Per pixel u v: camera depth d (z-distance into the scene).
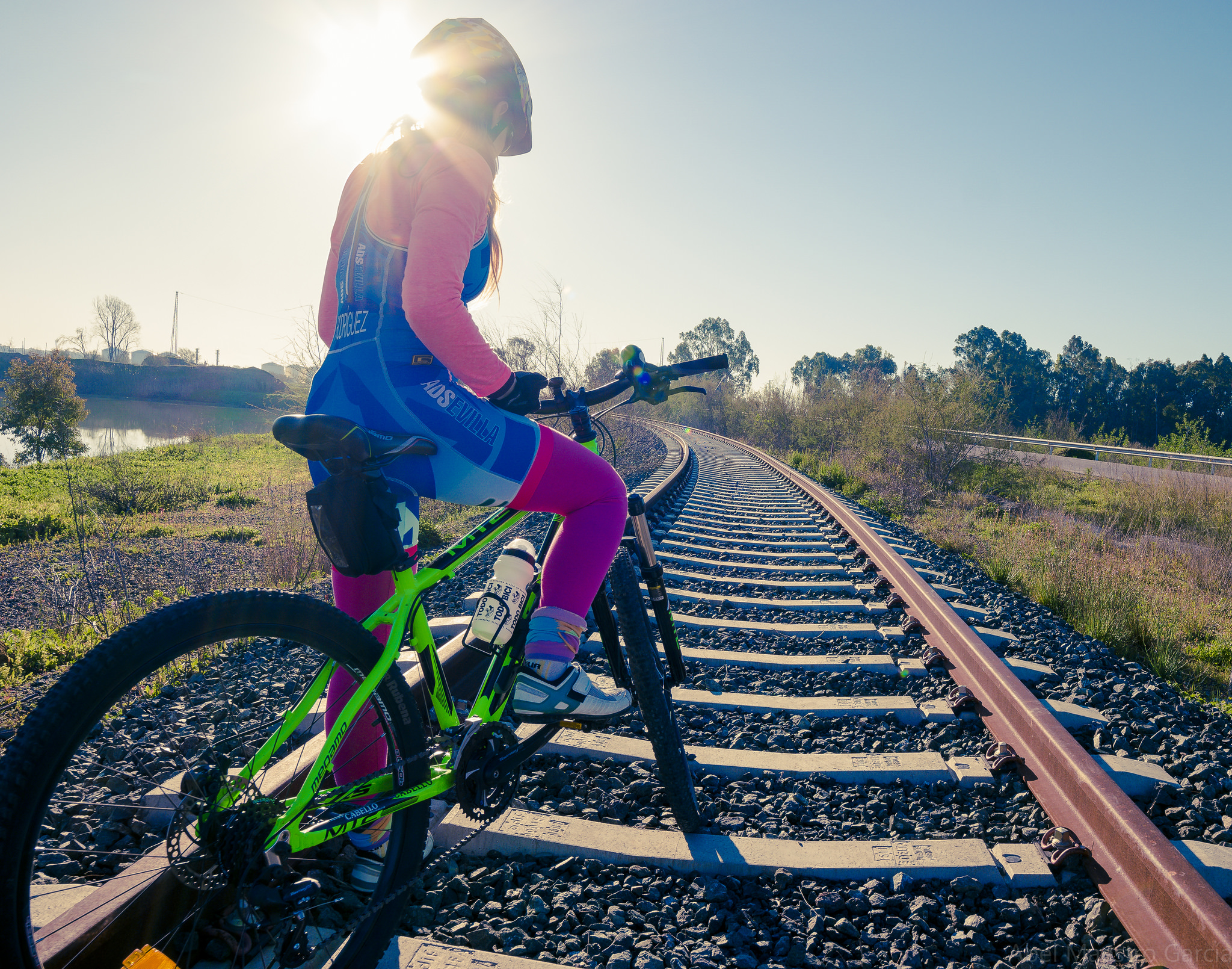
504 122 1.73
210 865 1.39
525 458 1.70
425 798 1.65
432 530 7.23
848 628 4.65
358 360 1.62
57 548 8.64
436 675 1.77
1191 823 2.53
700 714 3.40
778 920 2.02
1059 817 2.43
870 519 9.39
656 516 8.54
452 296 1.50
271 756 1.44
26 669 4.33
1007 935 1.99
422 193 1.55
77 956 1.46
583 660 3.92
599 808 2.54
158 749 2.80
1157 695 3.80
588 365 10.98
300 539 7.19
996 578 6.81
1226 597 6.55
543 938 1.89
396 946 1.80
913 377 16.30
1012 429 28.81
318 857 1.86
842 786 2.79
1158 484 11.82
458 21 1.67
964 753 3.03
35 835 1.10
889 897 2.13
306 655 3.70
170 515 10.99
